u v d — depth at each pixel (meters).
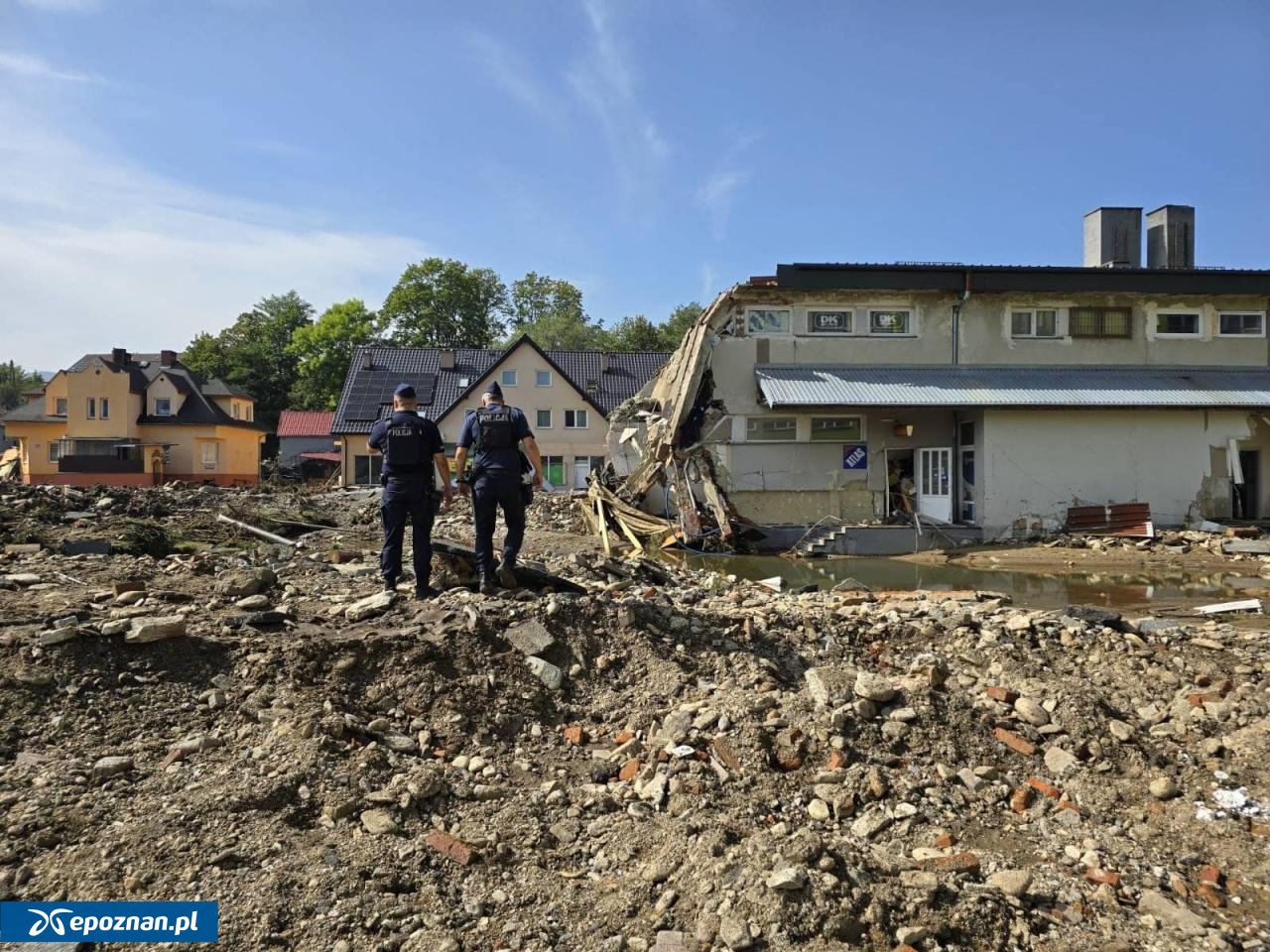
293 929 3.41
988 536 21.28
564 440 44.88
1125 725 5.90
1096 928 3.87
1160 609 11.45
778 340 22.73
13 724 4.52
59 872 3.58
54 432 49.84
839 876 3.90
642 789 4.76
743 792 4.82
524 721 5.44
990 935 3.72
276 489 32.69
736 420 22.52
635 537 20.00
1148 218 26.23
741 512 22.33
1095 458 21.64
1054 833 4.77
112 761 4.34
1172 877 4.34
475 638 5.98
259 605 6.65
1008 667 6.80
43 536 11.84
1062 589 14.01
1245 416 21.83
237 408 56.44
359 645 5.65
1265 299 23.36
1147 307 23.25
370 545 14.29
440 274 71.44
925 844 4.52
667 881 3.93
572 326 73.69
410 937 3.45
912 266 22.27
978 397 21.00
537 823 4.39
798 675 6.48
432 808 4.43
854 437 22.61
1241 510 22.73
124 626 5.31
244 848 3.82
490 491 7.32
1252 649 7.52
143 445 49.06
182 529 15.26
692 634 6.71
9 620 5.55
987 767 5.35
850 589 12.34
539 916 3.67
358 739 4.86
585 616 6.47
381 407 45.47
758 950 3.46
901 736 5.52
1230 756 5.59
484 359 49.69
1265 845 4.63
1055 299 23.02
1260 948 3.77
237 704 5.00
